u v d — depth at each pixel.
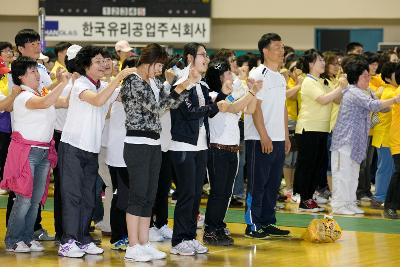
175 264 7.16
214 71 7.98
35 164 7.47
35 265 7.04
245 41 18.19
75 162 7.38
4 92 8.59
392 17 17.27
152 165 7.23
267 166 8.37
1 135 9.12
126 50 10.74
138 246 7.29
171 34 17.38
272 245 8.18
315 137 10.38
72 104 7.40
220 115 7.84
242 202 11.02
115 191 7.77
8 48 9.94
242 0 17.53
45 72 8.27
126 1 17.34
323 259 7.52
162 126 7.69
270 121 8.36
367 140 10.38
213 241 8.11
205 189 12.01
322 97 10.16
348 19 17.64
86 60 7.42
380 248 8.10
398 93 10.02
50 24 17.39
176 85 7.21
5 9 17.75
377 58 11.80
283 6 17.52
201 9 17.30
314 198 11.30
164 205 8.55
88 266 7.02
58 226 8.05
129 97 7.12
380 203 11.02
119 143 7.50
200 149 7.50
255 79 7.98
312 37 18.02
